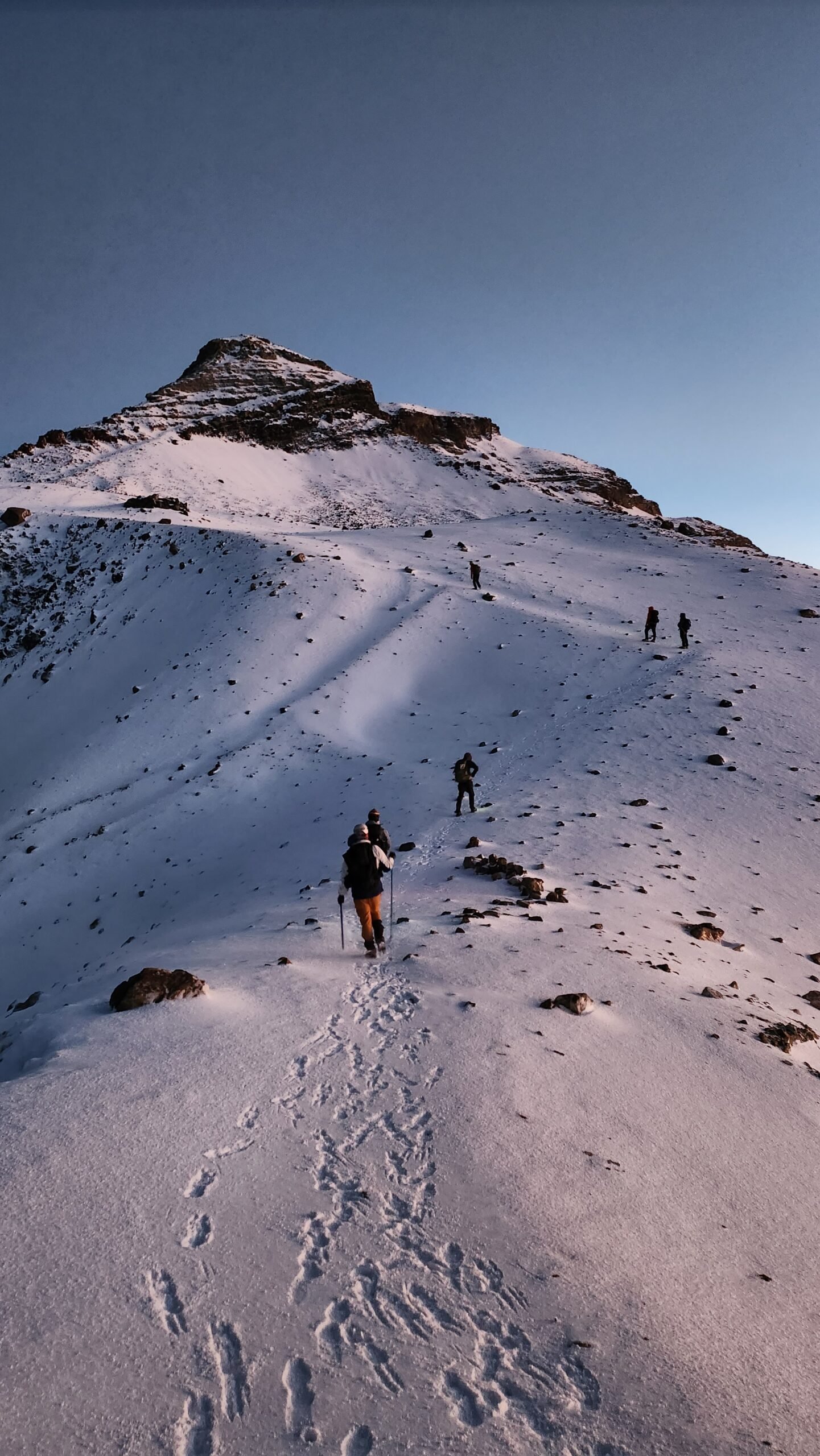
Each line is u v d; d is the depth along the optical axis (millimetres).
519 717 27547
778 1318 3580
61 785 26547
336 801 21844
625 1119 5301
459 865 14508
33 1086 5211
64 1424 2682
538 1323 3350
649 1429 2854
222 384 118000
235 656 33219
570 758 22328
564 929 10055
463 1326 3301
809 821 17172
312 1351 3104
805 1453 2824
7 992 16344
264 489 87875
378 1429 2783
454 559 46844
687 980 8672
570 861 14461
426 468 106312
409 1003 7340
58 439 87625
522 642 33500
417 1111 5176
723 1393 3059
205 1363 3002
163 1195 4012
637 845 15562
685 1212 4332
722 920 12180
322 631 35000
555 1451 2734
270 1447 2682
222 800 23359
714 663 29266
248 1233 3777
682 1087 5898
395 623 35656
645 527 58969
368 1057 6066
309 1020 6820
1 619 43719
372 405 122062
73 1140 4469
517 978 8016
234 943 10625
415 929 10281
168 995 7117
